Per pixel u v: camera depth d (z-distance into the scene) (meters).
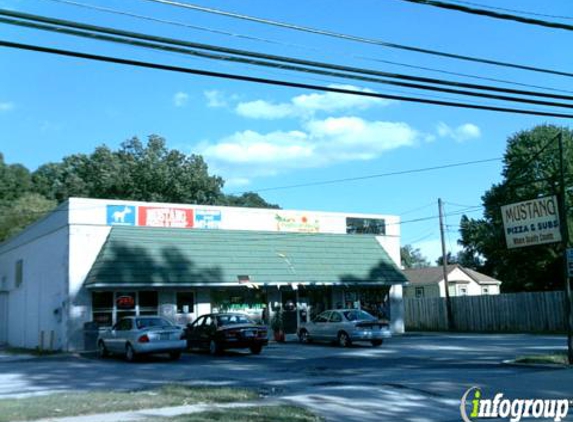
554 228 19.17
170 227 30.70
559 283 50.72
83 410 11.60
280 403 12.38
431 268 65.44
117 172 60.12
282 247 33.34
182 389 14.15
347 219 36.28
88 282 27.45
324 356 22.45
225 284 30.03
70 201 28.23
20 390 15.20
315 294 34.19
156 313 29.41
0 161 70.81
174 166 61.59
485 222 57.03
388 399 12.73
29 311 32.41
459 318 41.28
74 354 25.73
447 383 14.56
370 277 34.56
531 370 16.86
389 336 27.03
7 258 36.78
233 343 23.52
